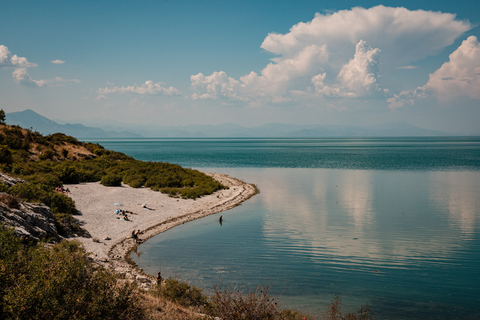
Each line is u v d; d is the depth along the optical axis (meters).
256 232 34.03
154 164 76.88
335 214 42.56
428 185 67.25
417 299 19.36
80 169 59.47
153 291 16.27
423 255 27.08
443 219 39.62
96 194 45.91
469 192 58.84
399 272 23.47
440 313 17.73
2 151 49.47
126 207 41.59
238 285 20.84
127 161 80.25
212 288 20.16
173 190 54.50
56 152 69.00
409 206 47.38
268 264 24.81
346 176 83.44
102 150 82.81
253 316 12.10
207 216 41.56
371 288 20.73
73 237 27.47
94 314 8.91
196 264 24.70
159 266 24.17
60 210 32.28
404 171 93.56
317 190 62.22
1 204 21.44
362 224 37.34
